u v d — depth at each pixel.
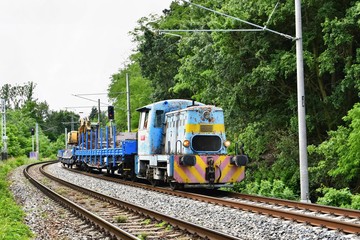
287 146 20.16
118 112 51.88
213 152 17.84
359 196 14.93
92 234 10.45
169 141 19.36
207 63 25.64
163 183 21.08
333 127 20.14
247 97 22.06
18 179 28.78
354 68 16.94
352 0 18.70
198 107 17.92
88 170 37.03
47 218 12.93
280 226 10.33
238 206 13.44
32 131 71.19
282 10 19.02
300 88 15.27
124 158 24.33
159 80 36.88
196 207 13.81
